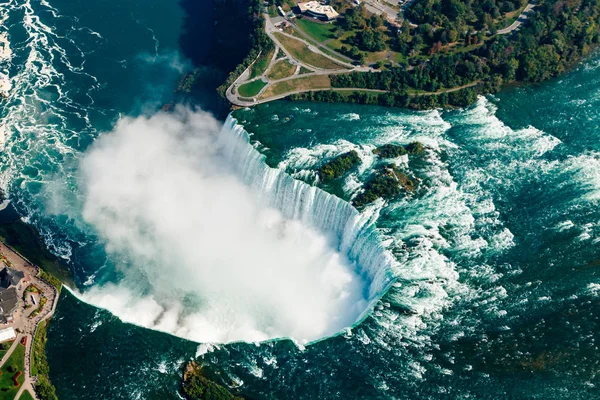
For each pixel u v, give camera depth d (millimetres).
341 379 191875
